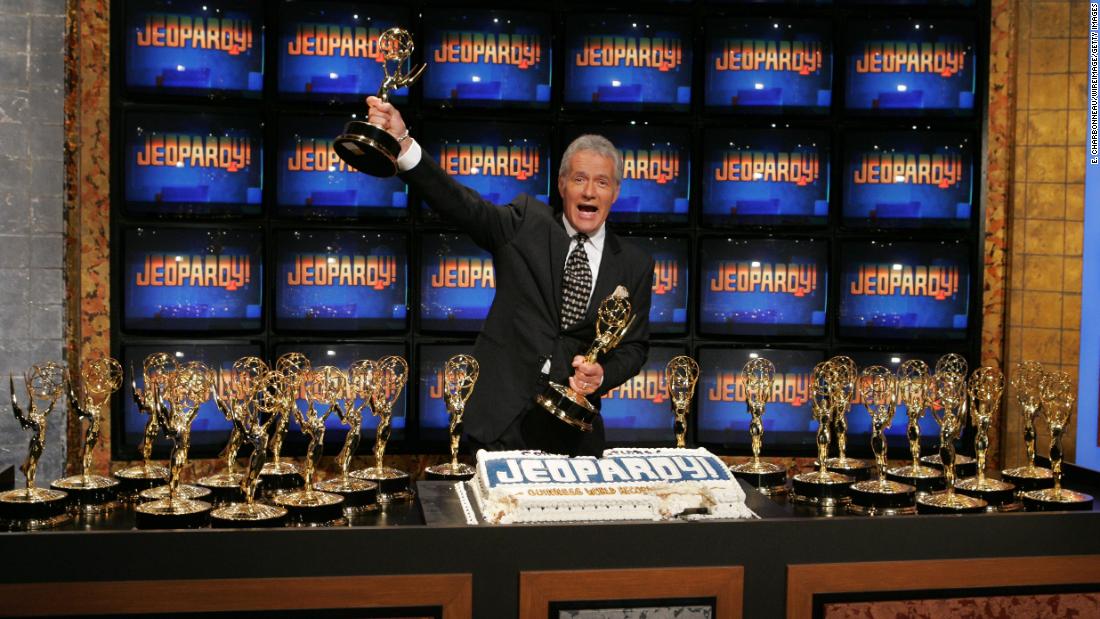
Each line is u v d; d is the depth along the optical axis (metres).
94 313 3.28
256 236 3.31
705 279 3.44
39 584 1.41
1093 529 1.64
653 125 3.40
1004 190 3.47
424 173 2.26
